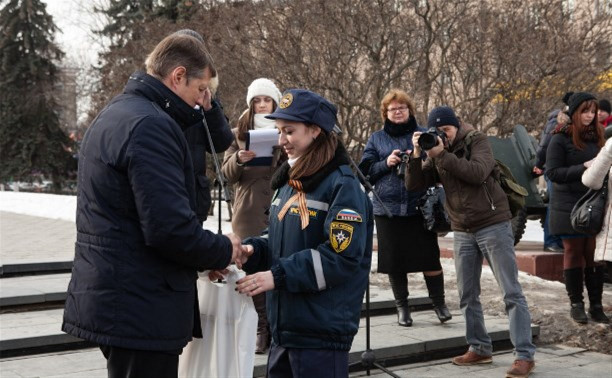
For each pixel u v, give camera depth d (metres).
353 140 13.53
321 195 3.00
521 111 13.58
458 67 13.94
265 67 12.88
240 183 5.11
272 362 3.09
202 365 3.19
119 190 2.60
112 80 17.77
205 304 3.20
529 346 5.01
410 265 5.79
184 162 2.73
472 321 5.32
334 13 12.69
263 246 3.25
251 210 5.05
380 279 7.70
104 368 4.77
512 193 5.07
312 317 2.94
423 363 5.43
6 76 33.78
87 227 2.65
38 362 4.86
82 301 2.61
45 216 13.65
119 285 2.58
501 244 4.97
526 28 13.66
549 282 7.99
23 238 9.84
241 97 13.14
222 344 3.15
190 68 2.84
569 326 6.29
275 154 4.89
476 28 13.71
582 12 14.97
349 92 13.07
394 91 5.80
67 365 4.82
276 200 3.18
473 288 5.27
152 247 2.60
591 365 5.46
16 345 4.96
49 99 33.78
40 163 33.94
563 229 6.26
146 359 2.63
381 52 13.52
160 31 16.19
